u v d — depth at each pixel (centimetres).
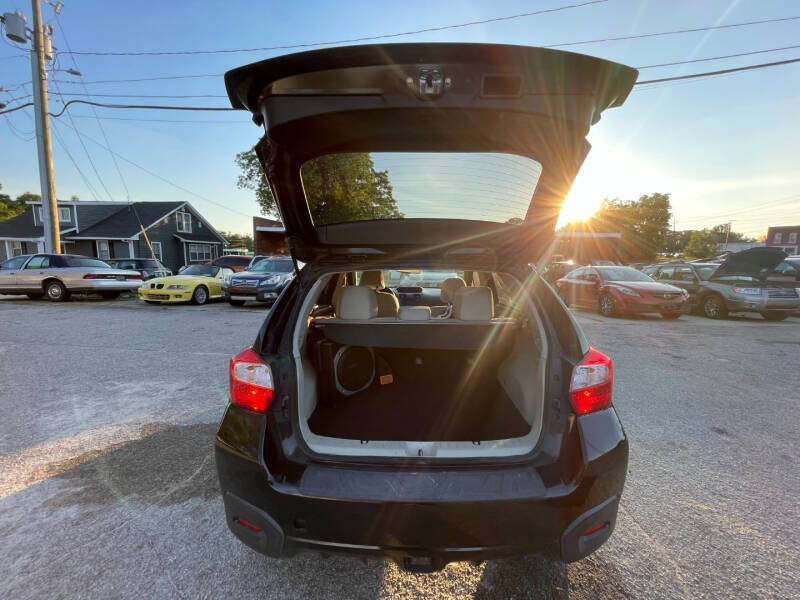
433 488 131
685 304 884
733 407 354
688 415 336
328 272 186
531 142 150
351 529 133
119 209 2653
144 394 379
